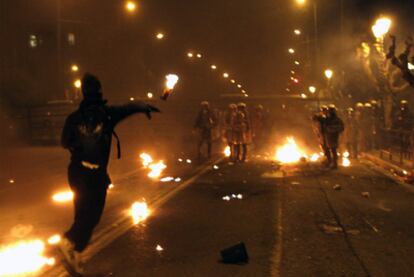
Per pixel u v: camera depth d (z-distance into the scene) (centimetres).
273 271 653
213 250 753
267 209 1065
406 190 1317
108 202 1155
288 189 1334
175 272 649
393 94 2394
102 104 653
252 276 634
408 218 973
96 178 634
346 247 767
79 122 635
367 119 2267
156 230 880
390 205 1107
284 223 931
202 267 670
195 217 988
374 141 2292
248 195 1242
